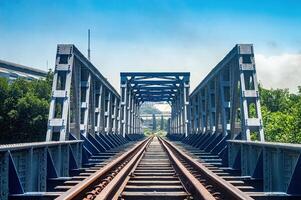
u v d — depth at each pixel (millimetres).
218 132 21828
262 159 10312
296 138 22672
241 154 13016
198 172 12453
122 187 9336
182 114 51562
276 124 25406
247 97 14289
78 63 17219
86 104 19219
